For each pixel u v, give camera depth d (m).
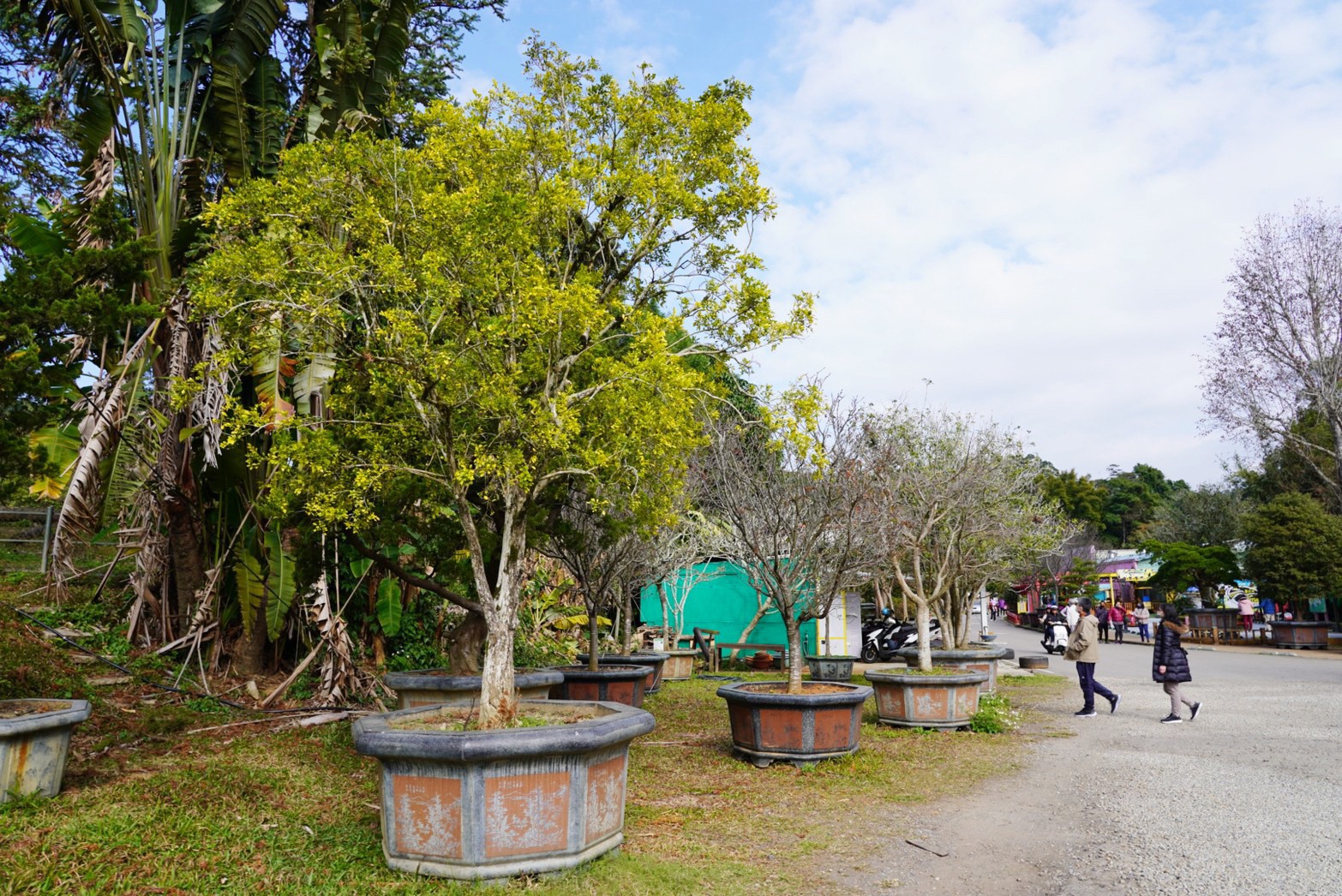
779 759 7.61
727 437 9.07
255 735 8.12
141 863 4.55
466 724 5.20
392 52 10.36
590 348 6.07
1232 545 36.38
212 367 6.00
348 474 5.80
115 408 9.24
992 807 6.26
